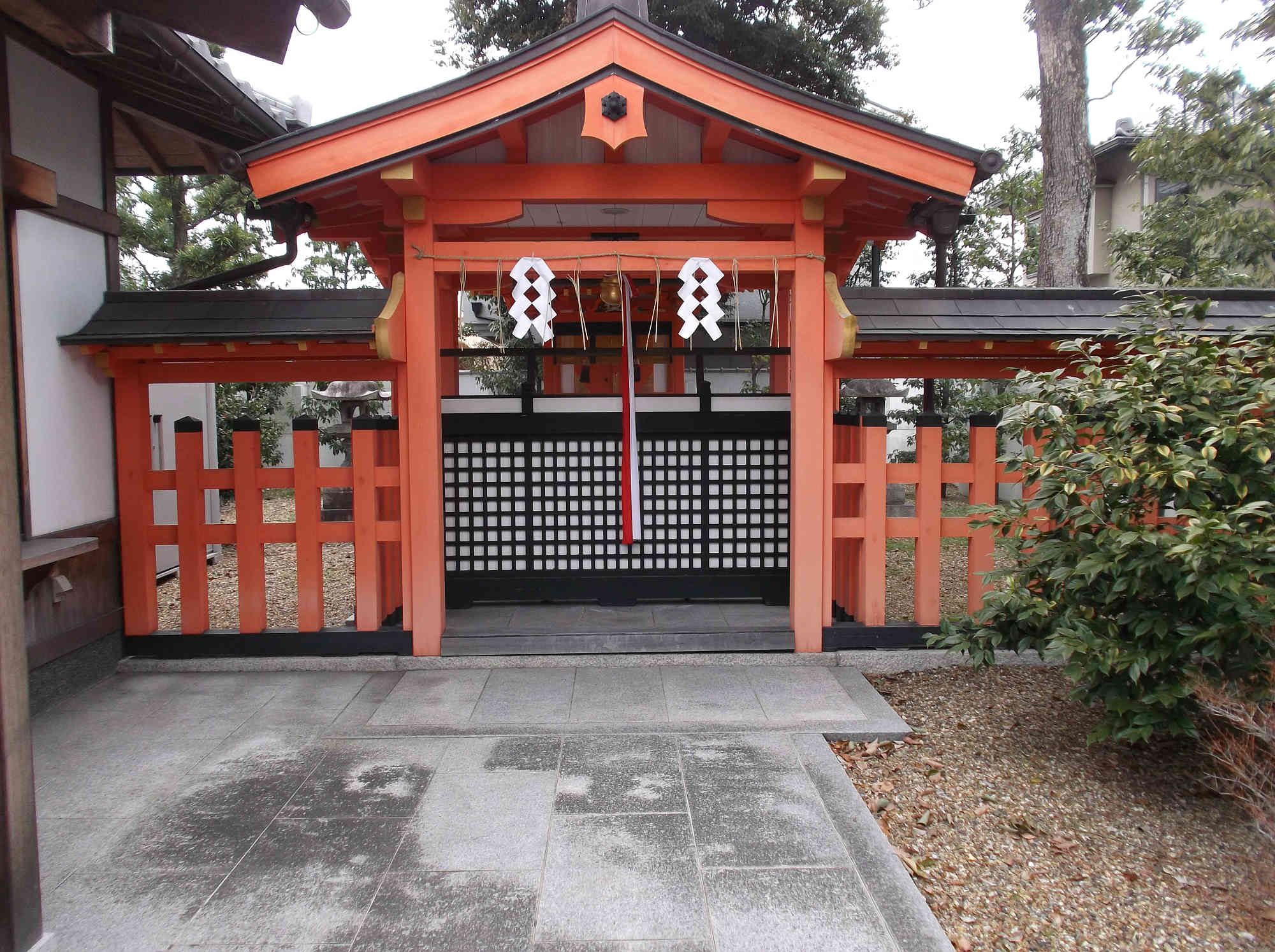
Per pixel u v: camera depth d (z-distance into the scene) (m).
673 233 6.29
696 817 3.15
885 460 4.88
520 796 3.33
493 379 13.75
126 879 2.76
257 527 4.88
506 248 4.70
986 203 13.01
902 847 3.01
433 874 2.79
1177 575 3.06
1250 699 2.99
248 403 14.75
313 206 5.06
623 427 5.00
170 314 4.79
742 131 4.45
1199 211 8.30
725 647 4.91
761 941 2.44
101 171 5.01
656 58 4.20
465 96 4.22
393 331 4.52
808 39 12.10
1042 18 8.73
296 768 3.60
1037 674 4.75
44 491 4.33
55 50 4.59
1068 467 3.51
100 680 4.71
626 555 5.81
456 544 5.81
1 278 2.11
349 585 7.70
